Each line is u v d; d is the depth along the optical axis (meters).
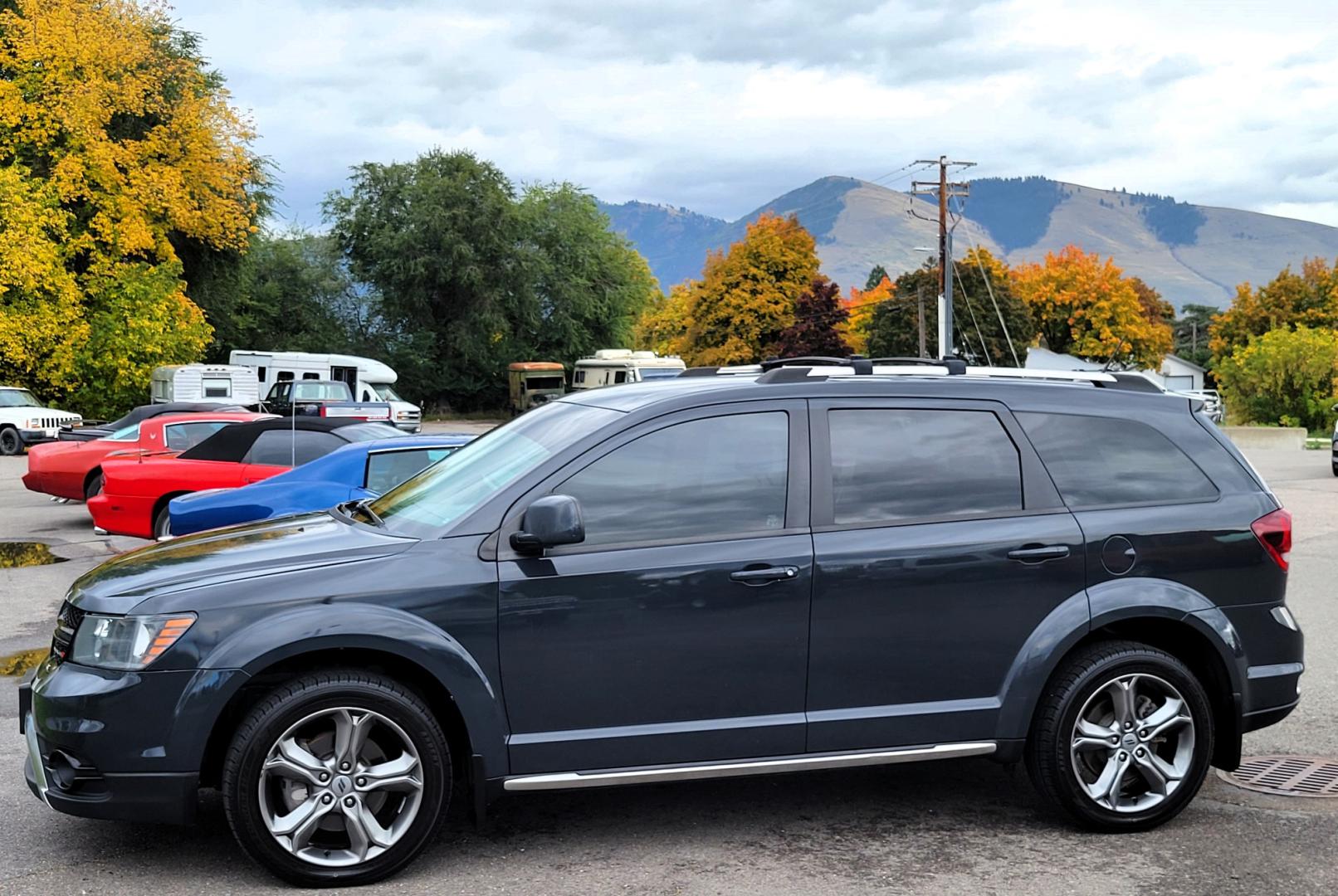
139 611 4.06
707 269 75.69
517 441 4.89
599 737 4.29
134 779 3.99
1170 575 4.75
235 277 48.34
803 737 4.44
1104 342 76.75
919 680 4.54
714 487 4.48
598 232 63.25
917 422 4.71
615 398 4.84
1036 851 4.48
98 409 38.94
